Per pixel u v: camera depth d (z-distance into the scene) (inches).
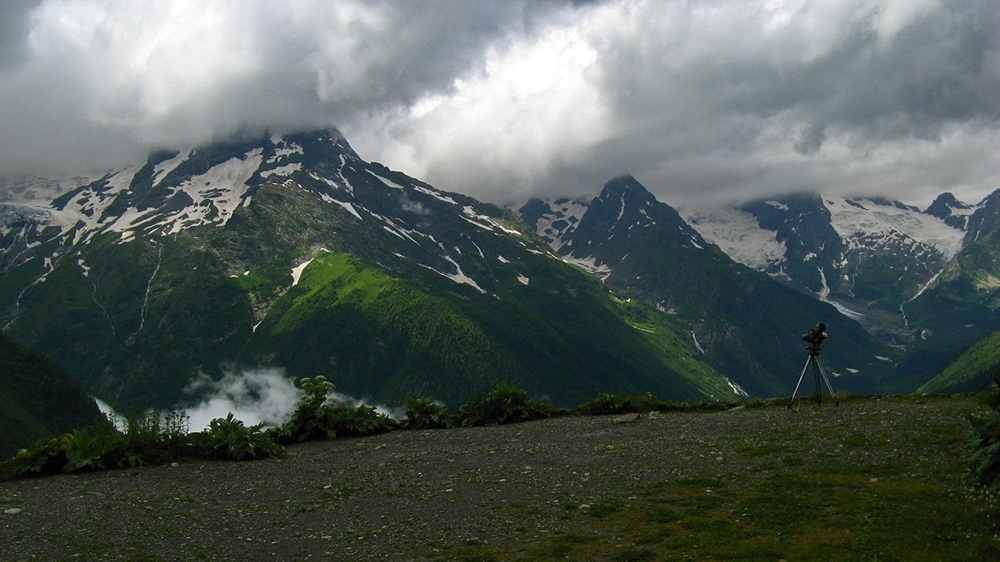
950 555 396.5
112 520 538.3
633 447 729.6
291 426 898.7
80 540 493.0
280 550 473.7
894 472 568.7
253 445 767.1
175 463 735.7
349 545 479.8
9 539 494.0
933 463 577.0
